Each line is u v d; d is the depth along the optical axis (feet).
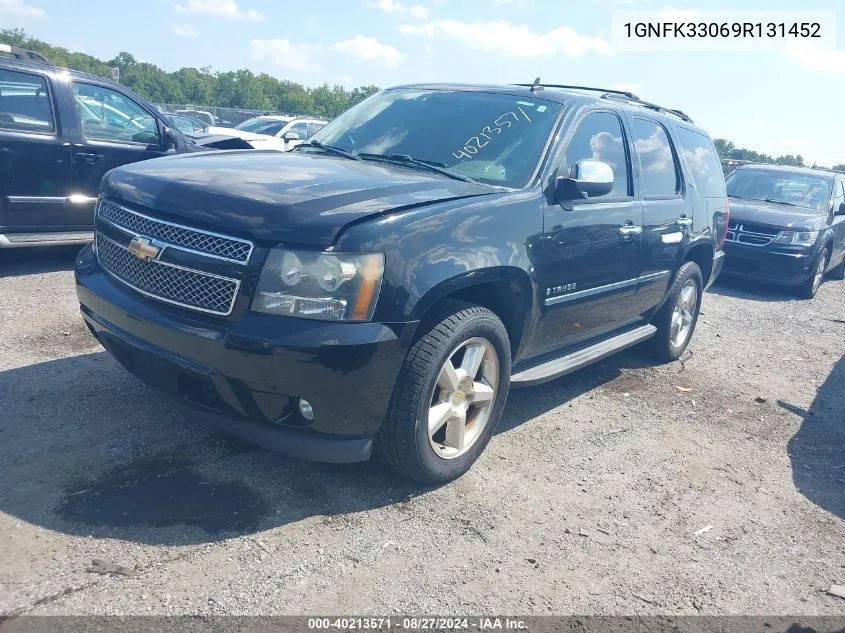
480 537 10.83
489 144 14.07
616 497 12.62
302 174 11.91
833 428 17.19
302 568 9.57
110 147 23.61
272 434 10.44
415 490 11.90
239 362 9.86
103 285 11.66
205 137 32.58
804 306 32.68
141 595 8.66
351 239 10.02
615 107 16.57
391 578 9.62
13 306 18.79
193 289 10.37
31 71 21.97
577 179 13.38
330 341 9.79
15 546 9.23
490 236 11.82
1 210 21.36
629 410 16.87
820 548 11.78
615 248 15.39
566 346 15.53
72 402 13.38
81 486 10.74
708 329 25.96
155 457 11.81
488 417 12.71
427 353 10.90
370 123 15.53
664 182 18.28
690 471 14.03
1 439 11.80
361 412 10.42
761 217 33.96
